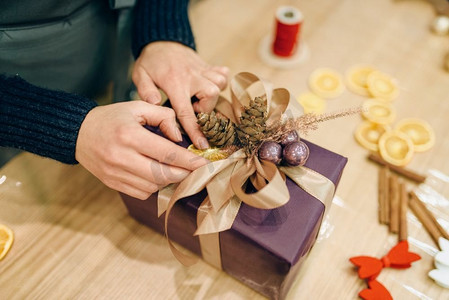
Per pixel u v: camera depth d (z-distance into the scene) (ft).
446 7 2.56
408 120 2.10
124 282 1.69
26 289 1.67
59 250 1.76
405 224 1.79
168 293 1.67
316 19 2.56
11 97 1.55
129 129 1.45
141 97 1.75
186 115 1.62
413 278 1.68
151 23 1.94
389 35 2.47
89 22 1.99
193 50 1.94
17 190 1.90
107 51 2.21
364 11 2.60
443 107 2.17
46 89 1.60
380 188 1.90
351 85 2.23
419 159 1.99
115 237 1.80
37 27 1.82
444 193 1.89
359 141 2.03
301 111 1.53
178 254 1.46
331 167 1.54
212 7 2.62
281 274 1.43
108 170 1.49
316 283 1.68
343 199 1.89
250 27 2.52
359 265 1.67
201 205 1.46
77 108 1.54
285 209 1.45
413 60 2.36
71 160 1.57
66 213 1.85
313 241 1.63
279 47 2.32
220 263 1.66
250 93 1.59
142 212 1.72
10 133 1.55
